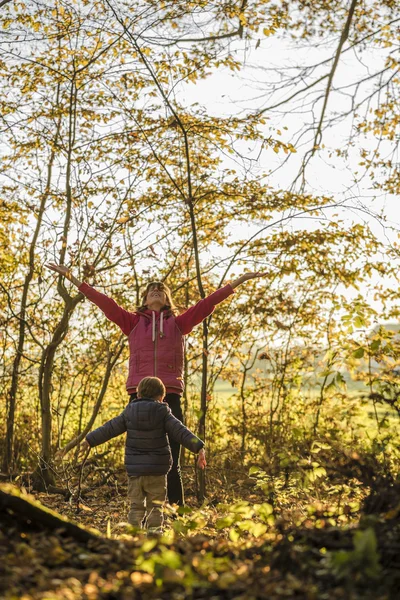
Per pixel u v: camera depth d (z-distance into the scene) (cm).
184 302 864
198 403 916
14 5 719
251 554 347
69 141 724
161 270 861
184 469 852
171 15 720
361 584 274
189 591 273
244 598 265
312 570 295
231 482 788
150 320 609
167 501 521
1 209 784
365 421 752
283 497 534
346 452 431
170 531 443
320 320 865
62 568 305
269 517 402
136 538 382
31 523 340
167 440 527
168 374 594
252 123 725
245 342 894
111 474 790
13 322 834
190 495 757
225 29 781
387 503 382
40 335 833
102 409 941
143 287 841
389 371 566
